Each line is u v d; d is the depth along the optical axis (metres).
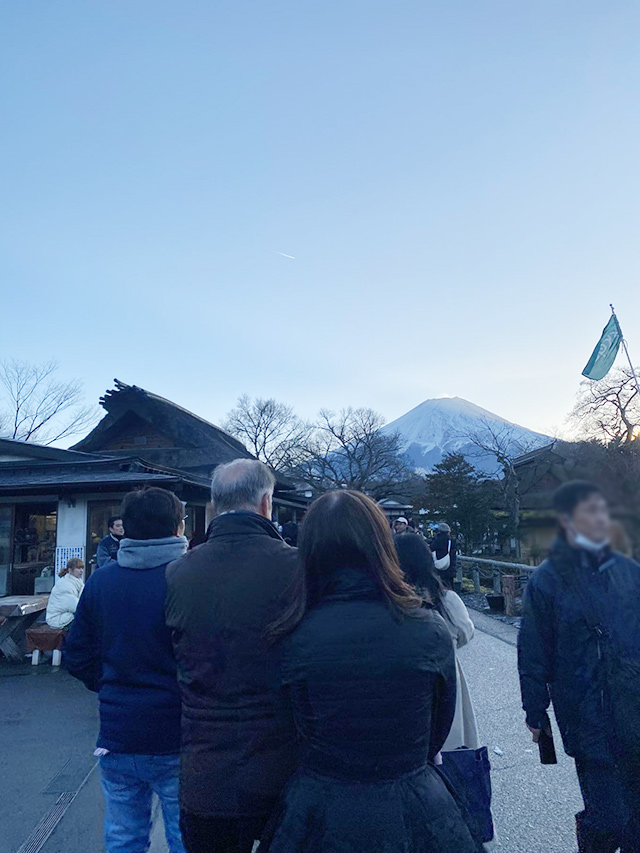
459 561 16.02
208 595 2.07
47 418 37.16
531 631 2.48
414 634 1.73
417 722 1.70
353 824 1.59
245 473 2.36
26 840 3.52
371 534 1.83
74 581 8.36
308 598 1.86
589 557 1.96
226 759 1.98
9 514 11.97
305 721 1.74
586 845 2.38
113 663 2.44
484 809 2.52
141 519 2.50
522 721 5.17
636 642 2.16
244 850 2.06
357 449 55.09
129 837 2.49
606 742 2.22
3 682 7.23
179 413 20.69
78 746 5.05
